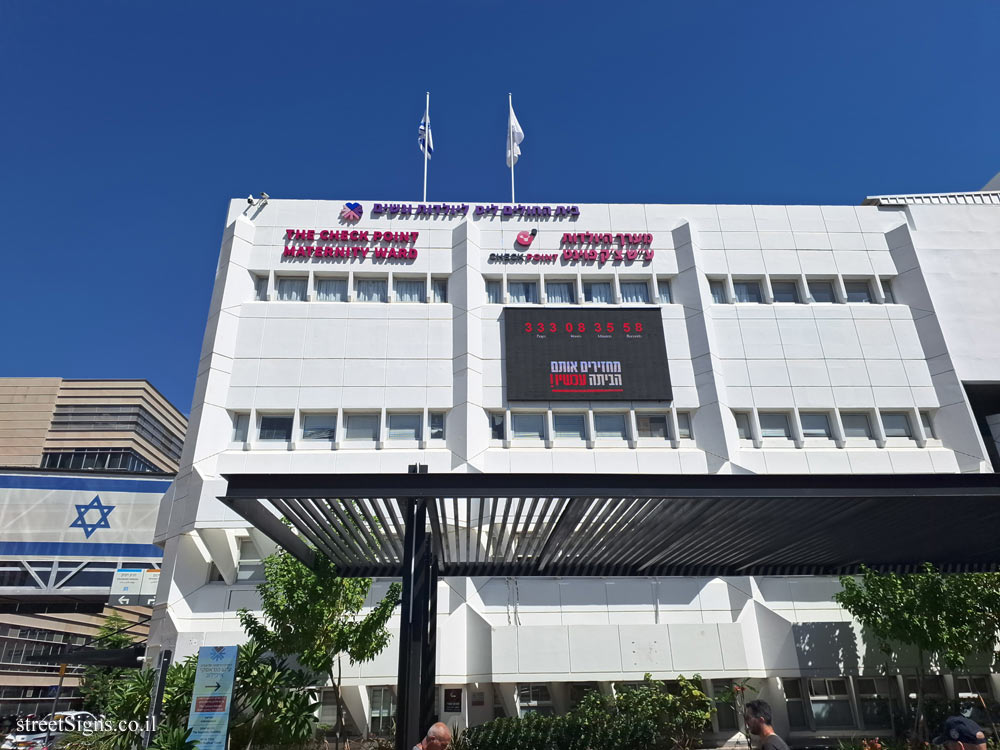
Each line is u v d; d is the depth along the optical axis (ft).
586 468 81.71
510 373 86.79
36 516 137.49
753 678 72.33
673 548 36.81
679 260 95.61
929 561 39.88
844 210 100.83
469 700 72.90
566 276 94.38
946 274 98.17
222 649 41.32
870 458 83.97
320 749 57.06
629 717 61.46
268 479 26.07
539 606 75.15
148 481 145.48
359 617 70.18
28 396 294.25
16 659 191.93
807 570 42.01
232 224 93.09
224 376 83.82
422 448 82.38
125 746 43.68
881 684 72.54
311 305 88.84
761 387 87.81
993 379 91.30
